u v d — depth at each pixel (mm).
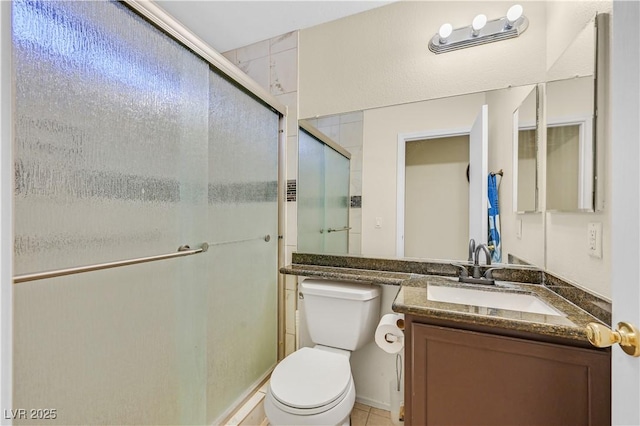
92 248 785
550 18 1287
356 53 1690
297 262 1804
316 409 1058
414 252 1582
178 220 1072
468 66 1470
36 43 658
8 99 580
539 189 1310
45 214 679
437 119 1534
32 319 660
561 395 787
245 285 1523
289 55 1838
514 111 1379
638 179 497
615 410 554
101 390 817
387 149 1634
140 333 938
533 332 811
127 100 881
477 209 1464
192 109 1133
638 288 495
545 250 1276
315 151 1787
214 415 1293
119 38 856
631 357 508
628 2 527
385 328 1237
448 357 913
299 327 1793
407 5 1576
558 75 1202
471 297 1211
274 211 1802
